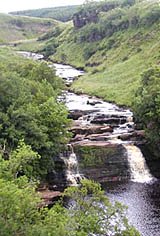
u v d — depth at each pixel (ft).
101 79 472.03
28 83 262.47
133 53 524.52
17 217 98.37
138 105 257.34
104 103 372.79
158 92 248.52
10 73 236.43
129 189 216.54
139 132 268.00
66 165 231.50
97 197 120.16
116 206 121.49
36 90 260.62
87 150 238.89
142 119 254.88
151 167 247.91
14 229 95.55
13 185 105.60
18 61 451.94
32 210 106.42
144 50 505.66
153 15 565.53
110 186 222.69
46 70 345.51
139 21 587.27
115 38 615.16
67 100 383.65
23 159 147.23
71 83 481.87
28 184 132.98
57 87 354.13
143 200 198.08
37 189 205.67
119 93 389.80
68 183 228.02
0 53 534.37
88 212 118.21
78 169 234.79
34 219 107.14
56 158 229.66
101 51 616.80
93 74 525.34
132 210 185.16
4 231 94.53
